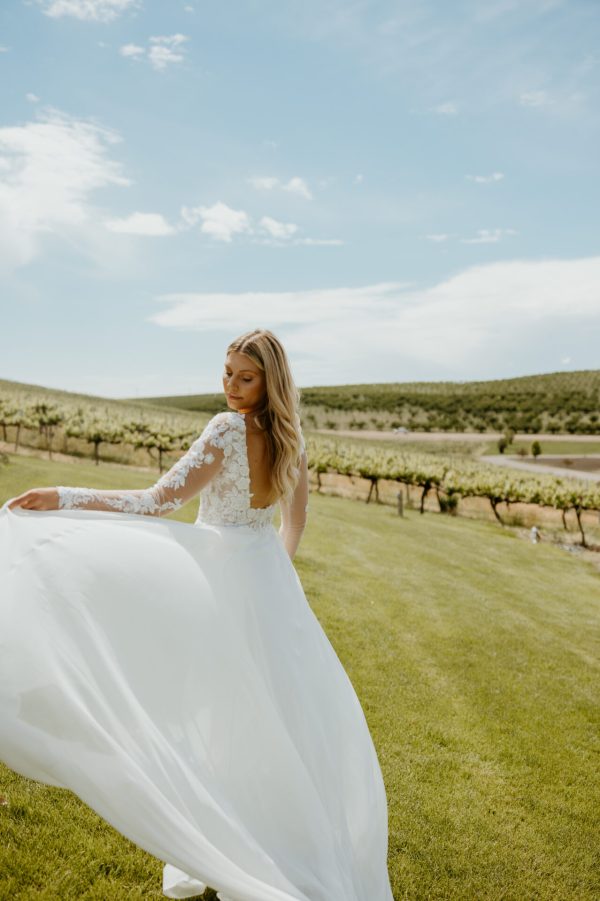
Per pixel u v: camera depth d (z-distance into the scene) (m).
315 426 96.69
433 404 112.38
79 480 20.31
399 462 32.03
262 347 2.38
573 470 57.19
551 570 18.94
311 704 2.38
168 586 2.16
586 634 10.57
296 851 2.11
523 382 125.12
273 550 2.52
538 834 3.89
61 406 37.69
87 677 1.89
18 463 21.70
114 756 1.79
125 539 2.18
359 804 2.50
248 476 2.38
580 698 6.87
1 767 3.46
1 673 1.82
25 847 2.87
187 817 1.86
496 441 82.62
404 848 3.49
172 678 2.08
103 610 2.03
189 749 2.04
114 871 2.82
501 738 5.36
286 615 2.43
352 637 7.62
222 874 1.82
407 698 5.95
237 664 2.20
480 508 32.66
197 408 119.38
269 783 2.15
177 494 2.29
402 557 14.92
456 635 8.64
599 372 125.12
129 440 32.47
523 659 8.05
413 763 4.59
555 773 4.82
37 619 1.92
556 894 3.33
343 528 17.97
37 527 2.10
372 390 126.00
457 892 3.20
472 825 3.86
